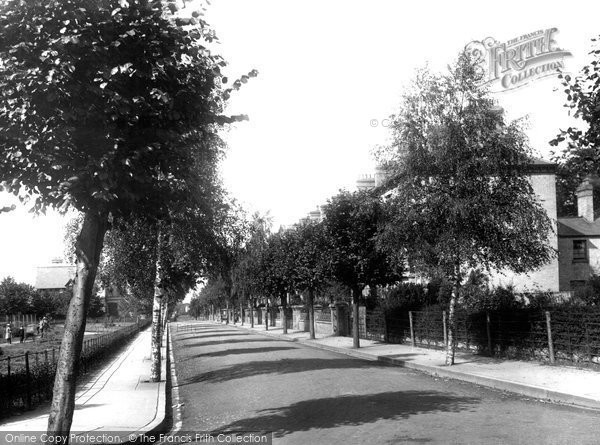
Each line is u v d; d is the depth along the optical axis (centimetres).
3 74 636
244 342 3362
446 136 1577
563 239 3662
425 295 2511
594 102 801
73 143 680
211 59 744
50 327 6053
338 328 3509
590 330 1427
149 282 2262
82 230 722
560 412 941
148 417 1003
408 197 1636
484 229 1584
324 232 2402
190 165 818
